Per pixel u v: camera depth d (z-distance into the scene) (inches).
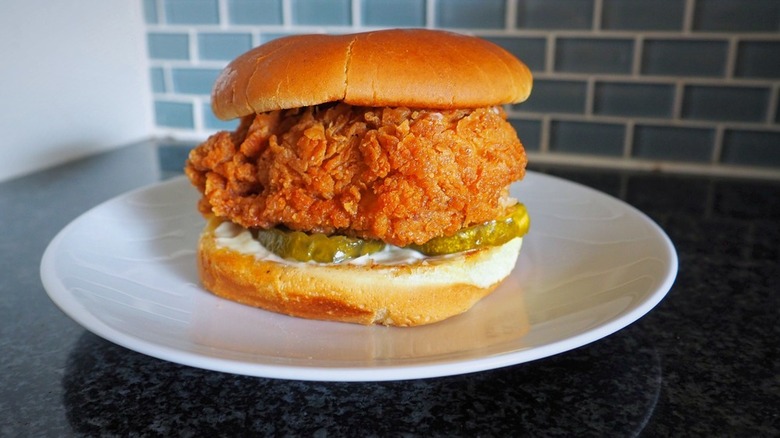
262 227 7.7
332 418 5.6
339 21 15.9
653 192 13.3
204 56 17.2
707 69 14.2
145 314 7.1
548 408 5.7
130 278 8.2
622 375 6.3
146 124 18.3
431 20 15.3
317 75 6.8
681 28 14.0
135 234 9.5
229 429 5.4
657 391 6.0
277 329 7.1
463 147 7.0
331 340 6.8
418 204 6.9
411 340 6.8
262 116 7.6
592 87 14.9
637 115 14.9
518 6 14.8
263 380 6.2
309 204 7.2
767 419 5.5
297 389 6.1
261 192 7.7
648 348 6.8
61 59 15.1
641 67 14.5
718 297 8.2
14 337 7.1
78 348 6.9
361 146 6.9
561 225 9.9
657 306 7.9
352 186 7.0
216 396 6.0
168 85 17.8
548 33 14.8
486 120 7.3
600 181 14.1
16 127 14.2
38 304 8.0
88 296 7.2
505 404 5.8
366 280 7.1
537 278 8.3
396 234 6.9
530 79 8.2
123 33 16.9
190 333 6.8
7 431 5.4
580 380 6.2
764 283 8.6
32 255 9.8
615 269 8.1
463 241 7.4
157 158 16.1
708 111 14.5
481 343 6.5
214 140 7.9
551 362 6.5
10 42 13.7
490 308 7.6
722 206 12.4
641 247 8.4
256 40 16.6
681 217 11.7
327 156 7.1
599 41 14.6
